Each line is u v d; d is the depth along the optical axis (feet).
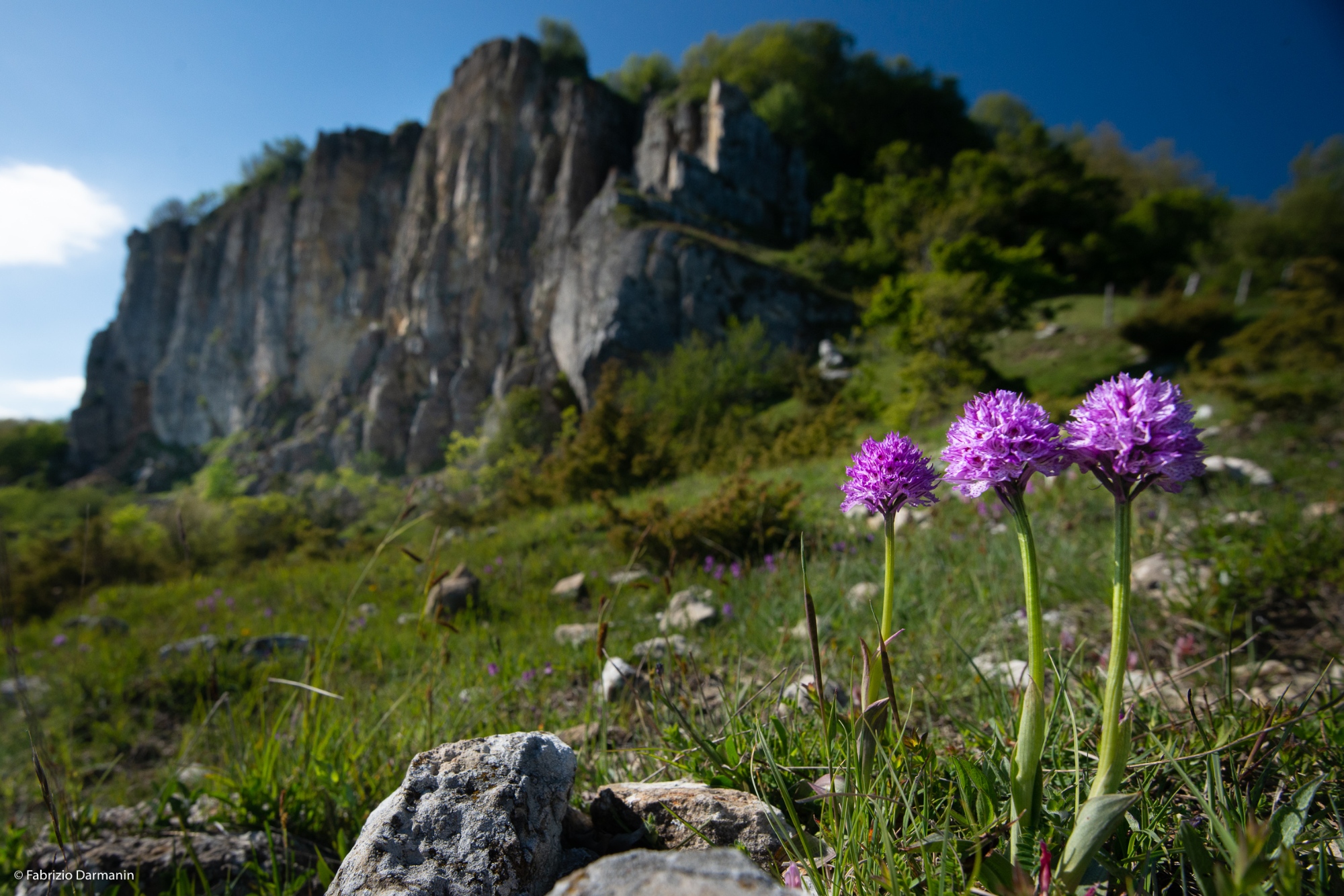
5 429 291.58
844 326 133.49
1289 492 19.83
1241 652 10.45
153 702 18.35
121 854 7.79
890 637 5.12
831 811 5.12
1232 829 4.47
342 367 226.58
